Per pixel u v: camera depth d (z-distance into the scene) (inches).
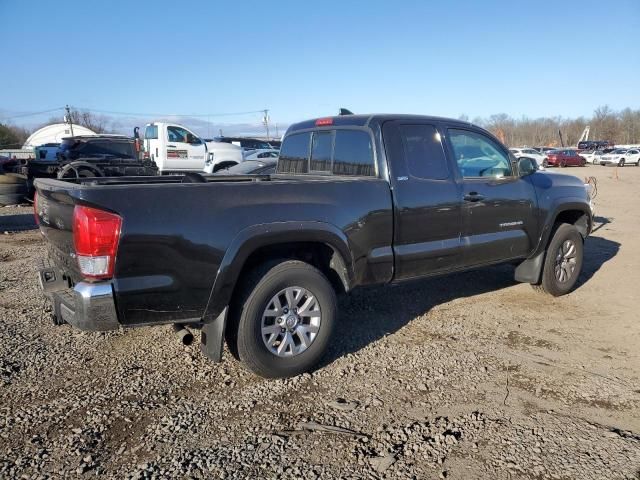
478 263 198.2
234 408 133.5
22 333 183.3
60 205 129.8
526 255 217.6
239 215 137.2
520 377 152.3
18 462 109.7
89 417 128.2
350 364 160.6
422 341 179.9
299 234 146.3
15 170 594.6
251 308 141.5
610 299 230.2
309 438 120.0
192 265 130.7
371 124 173.8
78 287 121.3
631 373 155.6
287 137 217.6
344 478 105.5
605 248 344.2
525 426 125.4
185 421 127.0
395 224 168.7
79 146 668.1
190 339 142.9
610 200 666.8
